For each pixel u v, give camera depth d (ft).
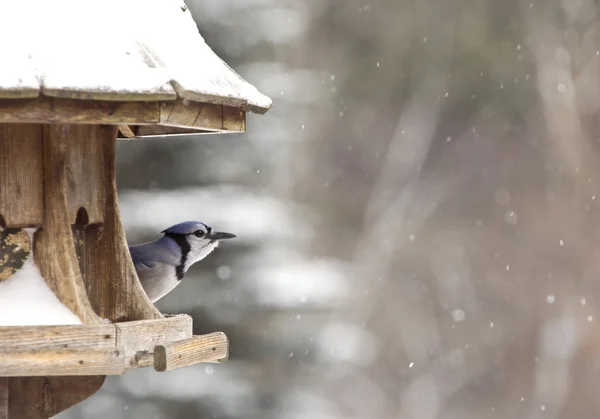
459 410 91.04
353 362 57.98
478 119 100.63
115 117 19.66
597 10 94.73
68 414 42.06
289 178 50.39
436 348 94.17
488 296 96.53
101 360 20.16
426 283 96.73
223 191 44.42
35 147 21.31
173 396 42.57
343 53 96.89
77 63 19.33
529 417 90.12
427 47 99.35
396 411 90.58
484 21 98.78
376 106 98.84
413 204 98.63
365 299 93.50
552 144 97.35
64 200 21.21
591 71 94.79
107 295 22.74
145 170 44.04
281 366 44.42
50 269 21.06
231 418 42.63
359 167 97.45
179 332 22.68
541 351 92.73
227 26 46.16
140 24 21.16
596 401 89.56
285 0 48.96
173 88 19.80
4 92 18.56
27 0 20.16
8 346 19.52
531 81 98.02
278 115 47.01
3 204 20.99
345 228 95.91
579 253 95.35
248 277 43.70
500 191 99.35
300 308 44.42
